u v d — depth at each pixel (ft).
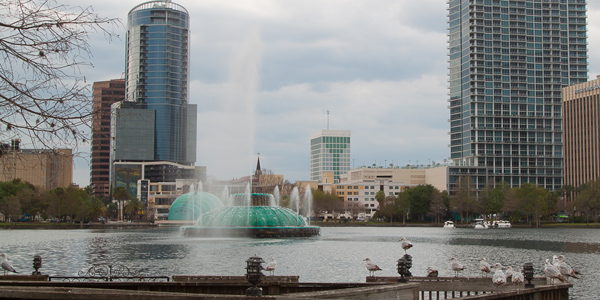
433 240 385.09
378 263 207.21
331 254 244.22
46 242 329.52
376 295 69.67
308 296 63.46
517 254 262.47
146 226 642.63
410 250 279.28
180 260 212.23
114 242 326.24
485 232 539.70
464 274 177.27
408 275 83.25
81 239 362.53
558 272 103.09
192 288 99.04
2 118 57.62
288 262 208.44
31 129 58.59
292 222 400.88
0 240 350.84
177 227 624.59
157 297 55.83
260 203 418.72
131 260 213.46
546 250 289.74
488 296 84.23
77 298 55.67
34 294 56.18
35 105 58.54
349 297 66.80
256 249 270.26
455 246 318.04
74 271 176.14
